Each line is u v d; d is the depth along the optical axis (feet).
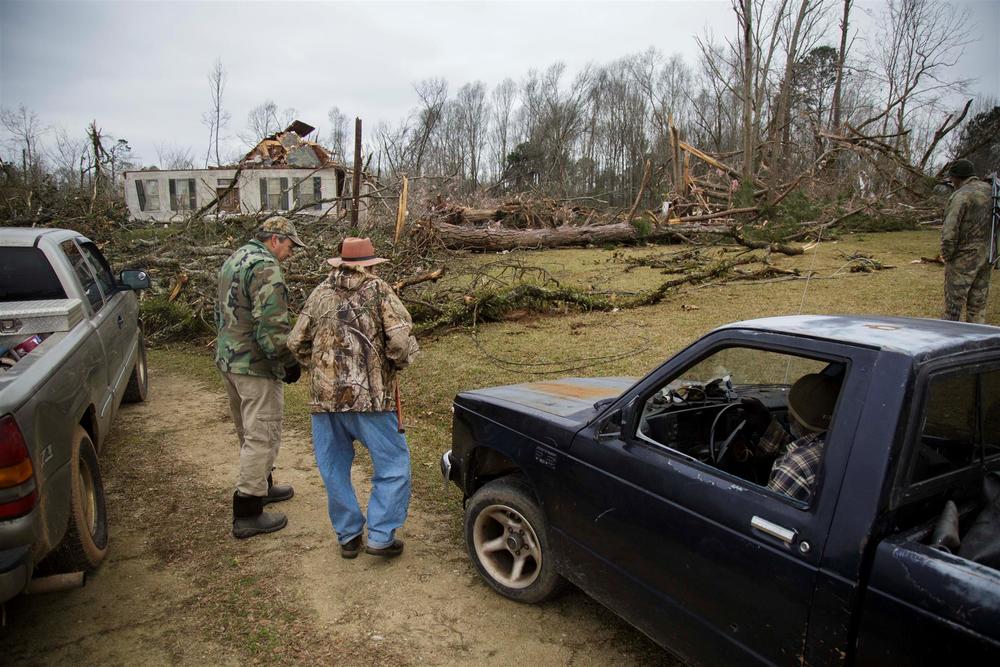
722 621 7.02
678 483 7.61
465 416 11.51
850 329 7.16
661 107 176.35
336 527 11.58
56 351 10.62
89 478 11.33
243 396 12.09
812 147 111.04
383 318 10.57
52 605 10.32
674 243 73.61
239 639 9.53
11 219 51.16
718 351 7.85
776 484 7.05
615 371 22.86
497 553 11.56
